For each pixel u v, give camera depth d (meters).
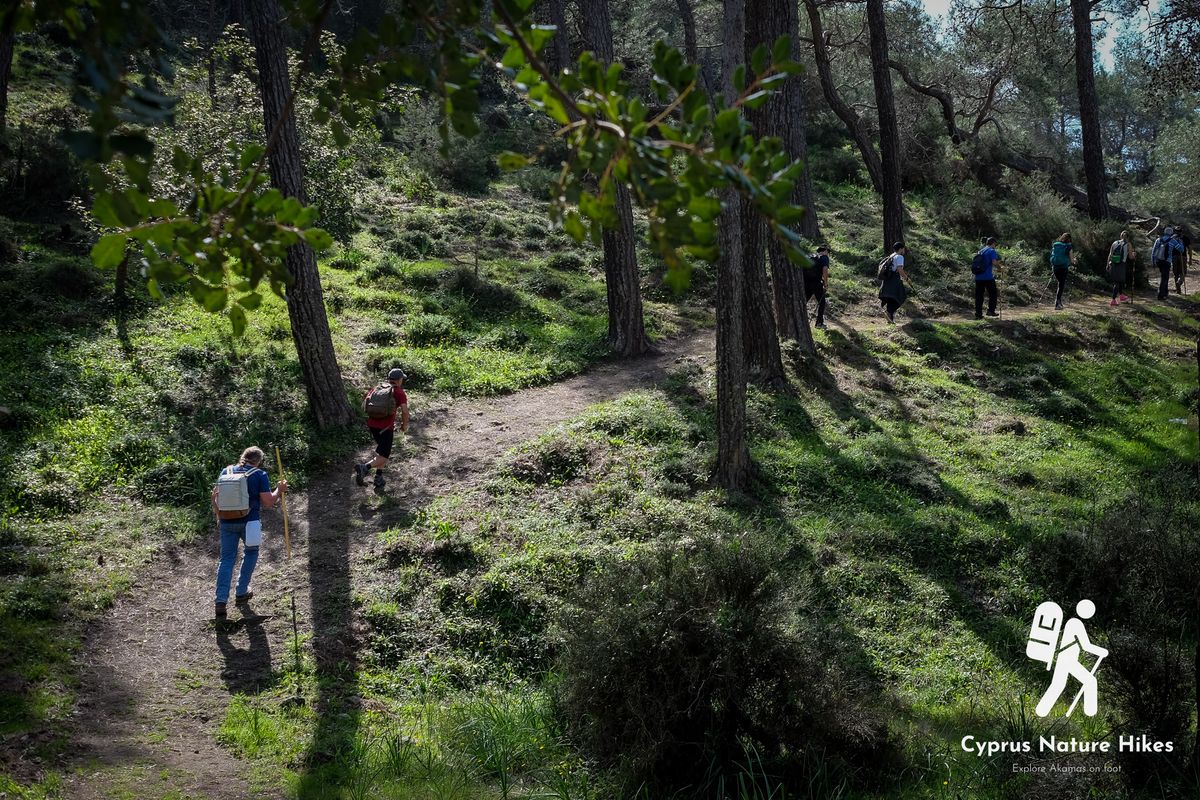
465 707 8.79
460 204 28.58
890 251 27.52
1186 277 30.19
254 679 8.95
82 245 19.39
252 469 10.20
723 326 13.31
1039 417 18.53
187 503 12.34
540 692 9.12
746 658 7.71
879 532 12.97
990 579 12.59
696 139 2.39
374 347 18.06
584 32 18.91
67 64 30.69
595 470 13.64
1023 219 32.38
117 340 16.08
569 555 11.39
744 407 13.52
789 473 14.22
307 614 10.15
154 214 2.84
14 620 9.07
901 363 19.94
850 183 37.97
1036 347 21.73
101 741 7.57
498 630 10.22
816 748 7.68
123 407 14.15
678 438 14.73
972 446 16.53
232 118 18.27
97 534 11.18
